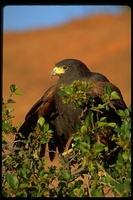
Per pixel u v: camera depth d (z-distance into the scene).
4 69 49.22
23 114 38.09
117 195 10.10
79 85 11.13
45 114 14.09
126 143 10.38
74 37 55.72
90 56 49.84
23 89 44.31
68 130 14.19
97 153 10.33
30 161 11.01
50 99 14.02
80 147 10.31
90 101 11.83
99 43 52.38
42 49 54.34
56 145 14.33
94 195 10.02
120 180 10.24
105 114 12.97
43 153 12.84
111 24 56.19
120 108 12.92
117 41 51.34
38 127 11.45
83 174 11.34
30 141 11.53
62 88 11.21
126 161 10.30
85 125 10.67
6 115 11.34
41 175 10.45
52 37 57.31
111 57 47.72
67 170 10.84
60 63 14.46
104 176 10.59
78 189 10.33
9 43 57.75
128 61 46.19
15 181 10.17
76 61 14.45
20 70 48.97
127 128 10.48
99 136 10.92
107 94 11.35
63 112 13.99
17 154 11.40
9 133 11.41
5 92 43.50
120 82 42.38
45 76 47.06
